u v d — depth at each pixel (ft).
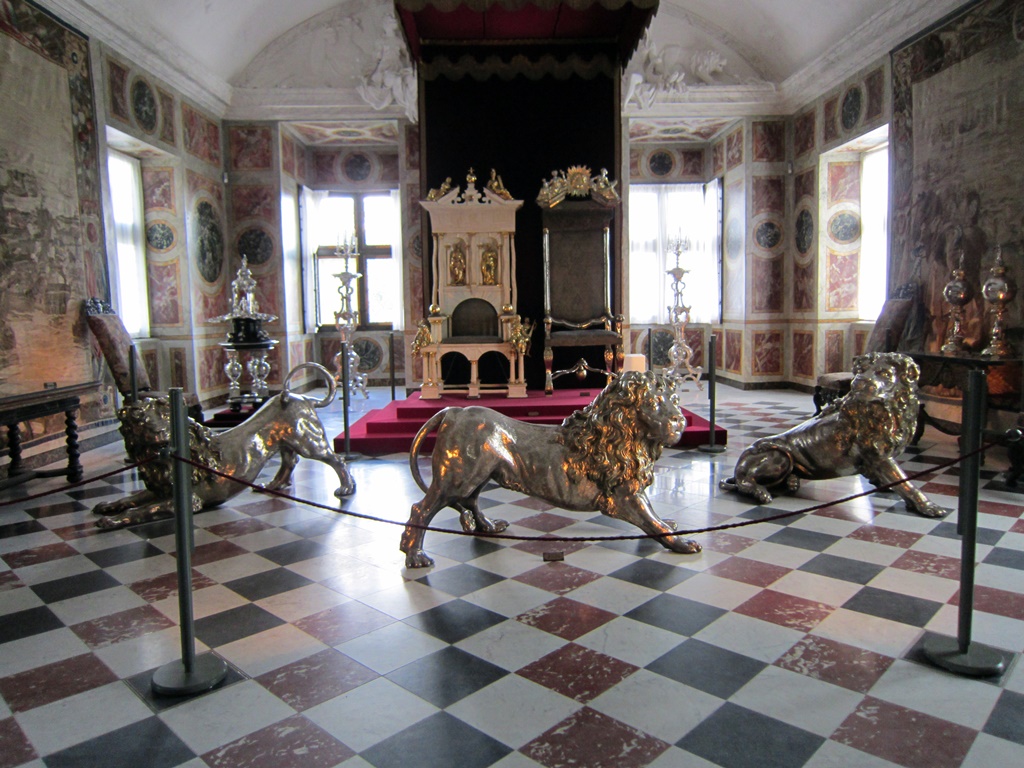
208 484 18.06
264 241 42.55
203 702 9.41
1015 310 24.18
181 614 9.82
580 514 18.01
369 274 50.19
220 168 41.29
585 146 32.91
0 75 23.32
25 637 11.48
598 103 32.71
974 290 26.25
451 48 31.71
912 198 30.40
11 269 23.70
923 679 9.69
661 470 22.39
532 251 33.42
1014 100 24.23
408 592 13.07
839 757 8.00
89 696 9.64
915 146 30.12
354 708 9.18
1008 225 24.49
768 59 41.60
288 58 41.22
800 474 19.04
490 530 16.31
